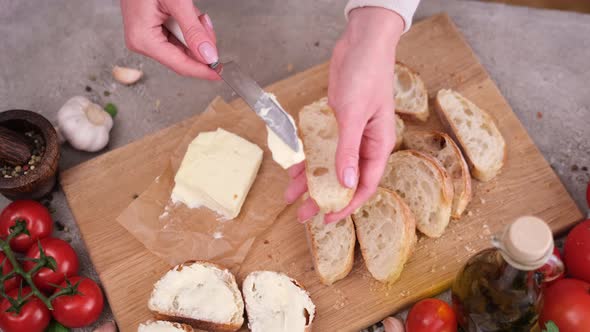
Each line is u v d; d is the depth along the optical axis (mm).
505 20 929
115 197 829
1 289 718
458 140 817
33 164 799
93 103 883
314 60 921
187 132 849
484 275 675
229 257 793
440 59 880
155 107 899
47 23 941
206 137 819
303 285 782
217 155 808
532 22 927
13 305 719
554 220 801
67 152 870
